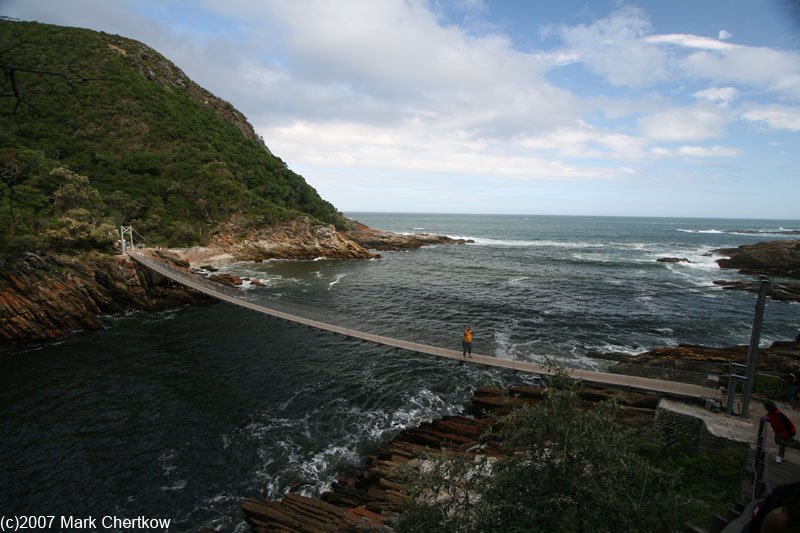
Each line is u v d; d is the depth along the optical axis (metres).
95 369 21.86
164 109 75.50
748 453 10.27
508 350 23.11
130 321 31.08
